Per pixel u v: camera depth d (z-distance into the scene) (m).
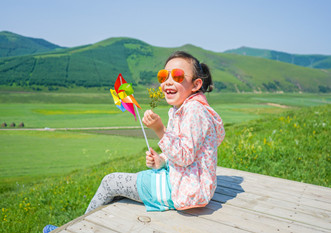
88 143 36.81
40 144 37.78
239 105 114.62
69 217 4.32
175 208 2.16
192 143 1.96
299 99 162.12
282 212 2.26
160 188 2.13
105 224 1.95
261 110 92.75
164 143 1.93
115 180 2.26
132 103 2.12
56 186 6.56
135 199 2.26
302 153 5.35
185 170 2.07
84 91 190.12
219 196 2.56
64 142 38.88
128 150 27.95
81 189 5.50
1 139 42.66
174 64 2.14
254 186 2.90
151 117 2.20
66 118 76.06
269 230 1.95
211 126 2.09
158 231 1.88
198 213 2.17
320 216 2.22
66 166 23.84
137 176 2.21
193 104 2.04
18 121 69.44
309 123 7.41
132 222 1.99
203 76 2.19
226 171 3.51
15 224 4.38
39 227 4.20
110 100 141.62
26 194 6.85
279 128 7.79
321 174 4.52
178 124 2.16
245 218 2.12
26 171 22.34
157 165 2.15
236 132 8.93
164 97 2.21
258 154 5.21
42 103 122.94
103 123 64.38
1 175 20.70
